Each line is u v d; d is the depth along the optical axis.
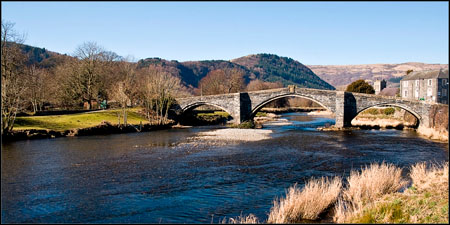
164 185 24.12
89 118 60.47
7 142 43.09
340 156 35.50
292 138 50.22
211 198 21.27
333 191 19.73
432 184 21.47
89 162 31.78
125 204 20.14
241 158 34.12
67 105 79.12
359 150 39.41
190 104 77.12
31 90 60.72
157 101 72.81
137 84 84.38
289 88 69.88
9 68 52.53
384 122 73.00
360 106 65.94
